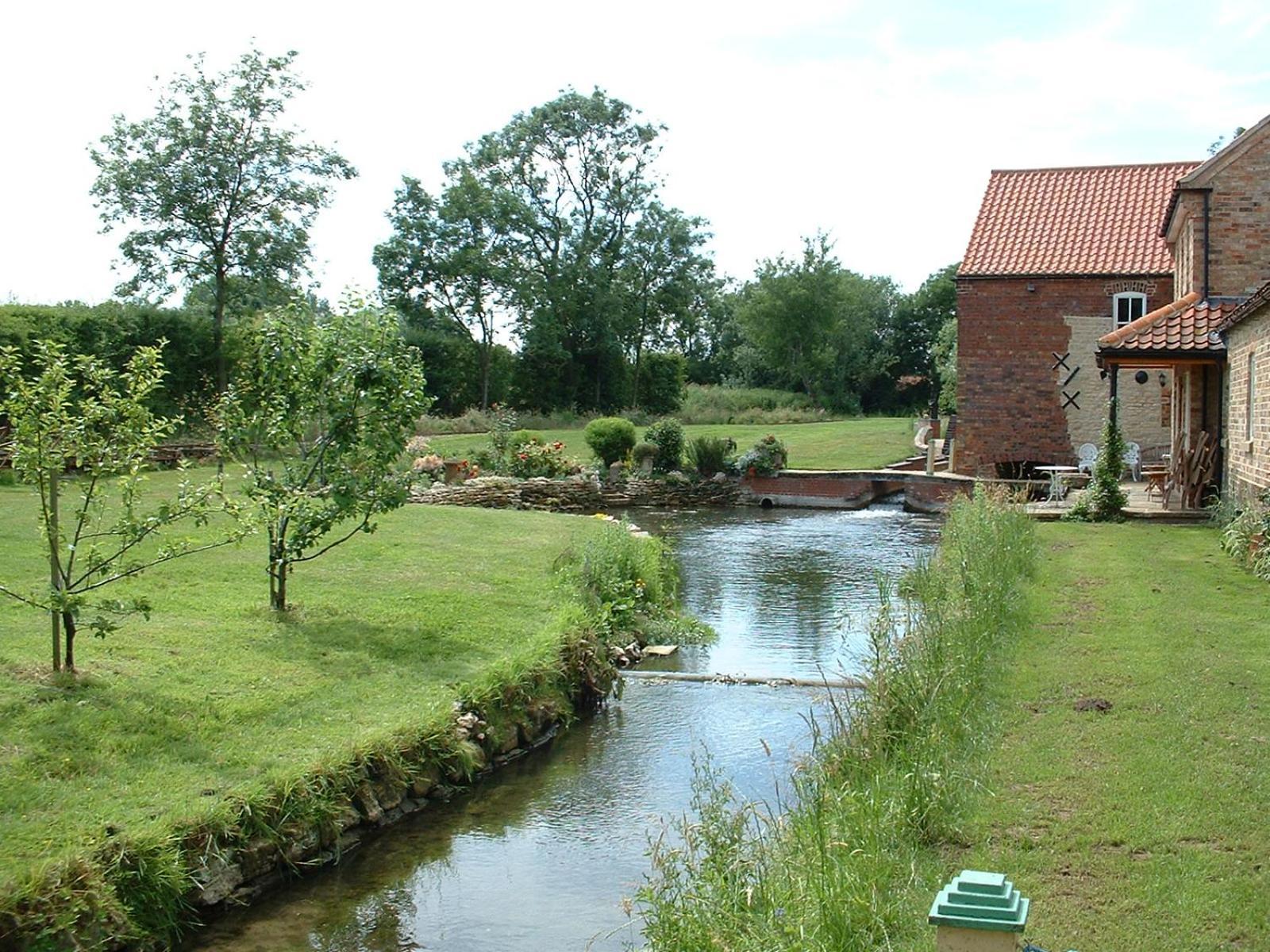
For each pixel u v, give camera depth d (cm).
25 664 836
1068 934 493
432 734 827
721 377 7675
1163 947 482
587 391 5591
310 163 3197
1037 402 3078
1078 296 3028
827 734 959
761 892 491
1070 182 3325
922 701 755
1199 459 2058
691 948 473
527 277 5338
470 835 763
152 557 1284
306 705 838
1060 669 931
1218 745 735
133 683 828
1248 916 508
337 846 719
